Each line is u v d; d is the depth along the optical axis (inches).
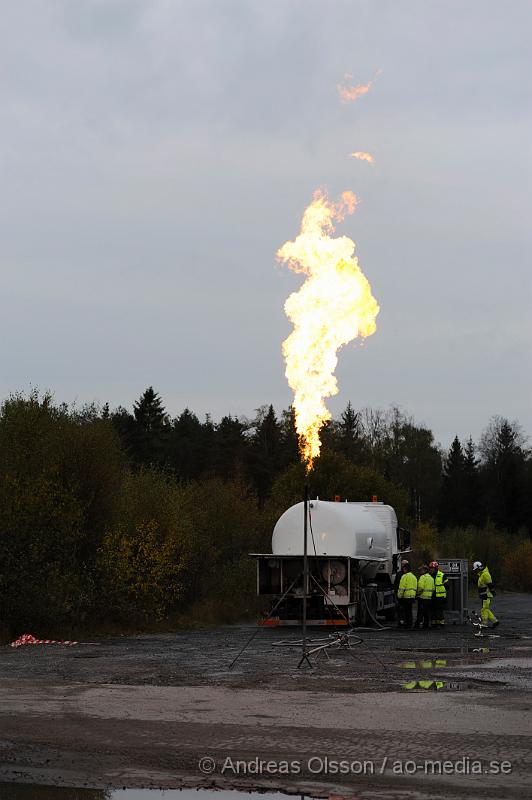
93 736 462.0
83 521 1123.9
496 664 776.3
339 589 1202.6
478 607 1808.6
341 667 751.7
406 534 1549.0
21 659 810.2
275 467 3880.4
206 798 364.2
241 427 4146.2
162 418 3981.3
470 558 2726.4
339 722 498.3
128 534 1206.9
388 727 484.4
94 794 367.6
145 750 434.0
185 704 556.1
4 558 1016.2
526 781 382.3
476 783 379.9
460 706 550.0
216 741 451.8
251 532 1622.8
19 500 1053.8
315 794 367.9
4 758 419.8
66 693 599.5
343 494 2151.8
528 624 1321.4
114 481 1223.5
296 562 1221.7
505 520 4630.9
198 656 841.5
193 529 1365.7
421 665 767.7
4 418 1195.9
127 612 1154.0
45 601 1017.5
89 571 1144.2
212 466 3902.6
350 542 1209.4
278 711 531.8
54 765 407.8
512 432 5329.7
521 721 500.7
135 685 639.1
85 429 1207.6
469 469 4788.4
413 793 366.9
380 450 4274.1
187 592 1323.8
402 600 1221.1
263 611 1227.9
